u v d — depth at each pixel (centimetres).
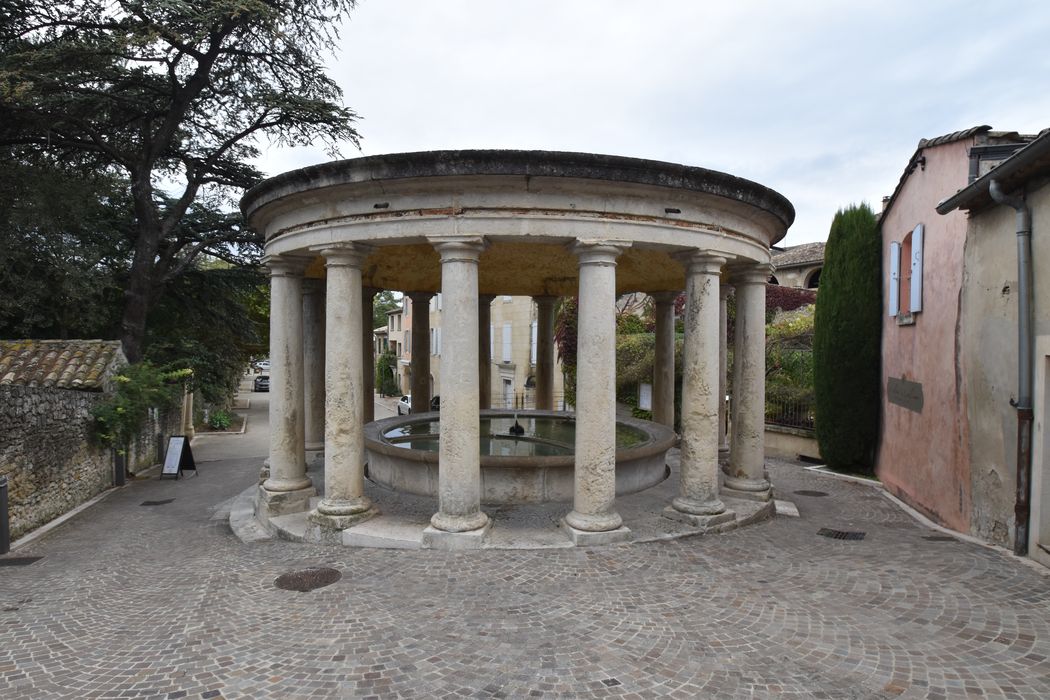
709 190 700
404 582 576
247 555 692
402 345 4988
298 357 846
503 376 3238
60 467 1145
